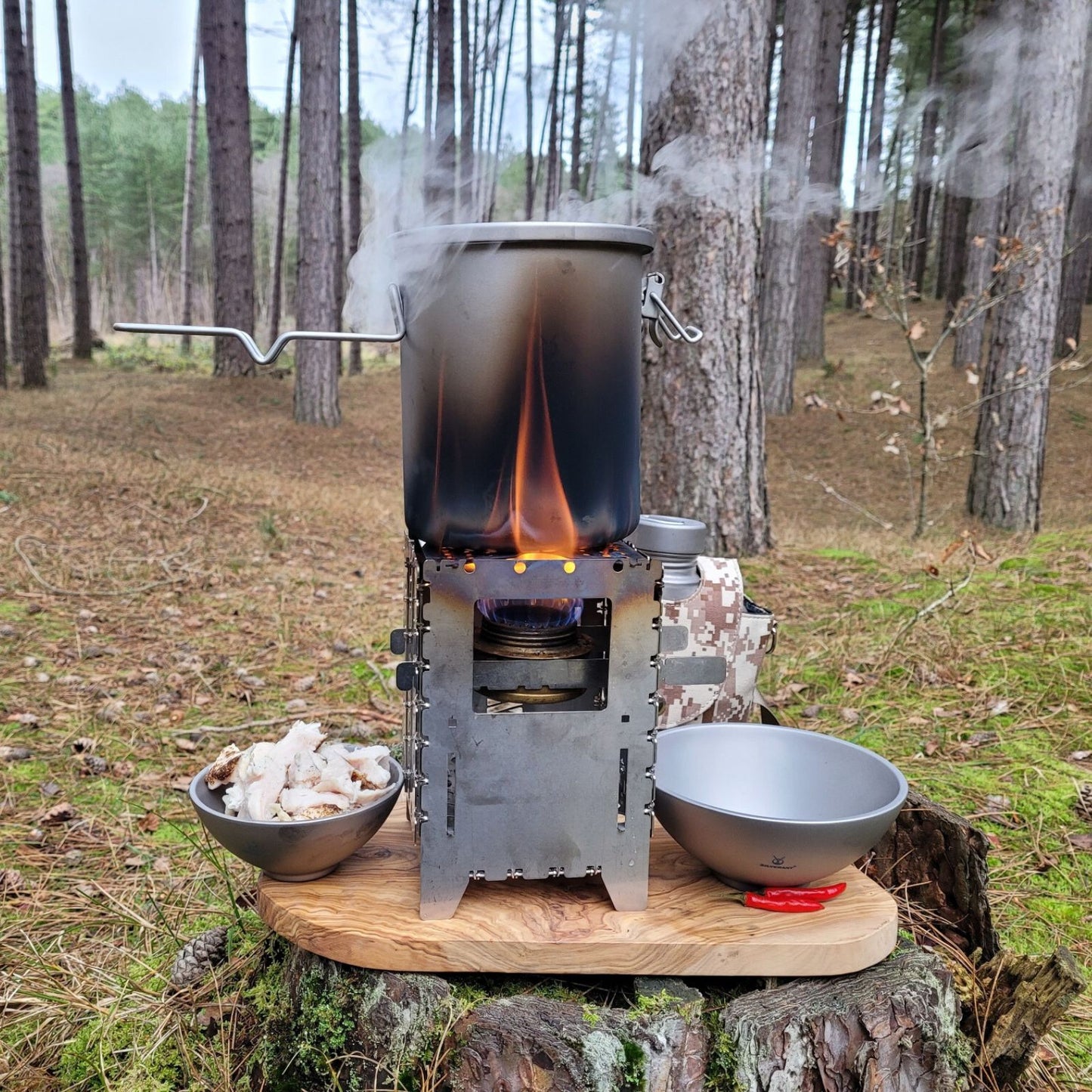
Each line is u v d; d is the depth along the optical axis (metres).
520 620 1.41
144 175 40.53
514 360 1.24
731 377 4.53
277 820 1.40
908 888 1.86
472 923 1.37
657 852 1.65
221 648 3.74
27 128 11.30
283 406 11.95
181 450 9.05
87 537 5.07
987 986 1.51
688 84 4.11
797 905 1.43
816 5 8.22
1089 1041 1.71
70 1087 1.57
